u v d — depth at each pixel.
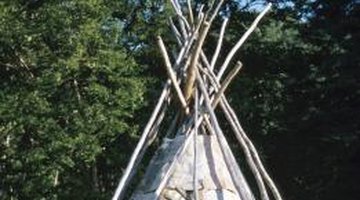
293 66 25.86
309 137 23.67
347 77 22.02
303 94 24.48
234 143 25.84
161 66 28.20
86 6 22.91
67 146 22.45
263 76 28.97
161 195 9.35
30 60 23.22
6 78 23.73
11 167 23.45
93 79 23.48
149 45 27.67
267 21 29.52
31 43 23.05
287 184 26.28
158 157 9.77
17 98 22.78
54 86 22.84
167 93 9.94
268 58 28.77
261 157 26.53
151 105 27.09
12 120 22.59
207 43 28.66
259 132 28.03
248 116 28.62
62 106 23.08
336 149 22.12
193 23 10.37
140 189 9.62
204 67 10.13
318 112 22.81
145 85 25.77
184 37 10.25
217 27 28.89
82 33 22.81
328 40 24.94
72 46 22.89
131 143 27.22
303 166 24.38
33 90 22.89
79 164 24.88
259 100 28.88
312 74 25.17
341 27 22.92
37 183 23.14
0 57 23.41
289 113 24.86
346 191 22.00
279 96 28.72
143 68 26.70
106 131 23.14
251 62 28.94
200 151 9.54
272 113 27.36
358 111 21.95
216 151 9.60
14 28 22.64
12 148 23.22
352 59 21.89
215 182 9.38
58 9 22.80
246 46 28.86
